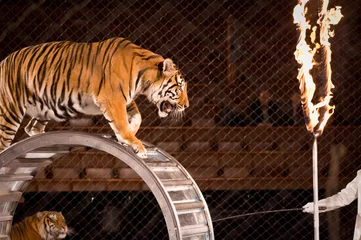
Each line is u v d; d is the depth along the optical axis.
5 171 8.48
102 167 11.95
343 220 11.67
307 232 11.86
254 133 12.44
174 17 13.30
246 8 13.50
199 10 13.54
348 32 12.75
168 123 12.63
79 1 13.21
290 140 12.35
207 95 13.09
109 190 11.73
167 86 8.33
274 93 13.11
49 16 12.24
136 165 7.57
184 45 13.50
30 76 8.40
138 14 13.34
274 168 12.20
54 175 11.83
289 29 13.34
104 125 12.36
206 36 13.59
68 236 12.00
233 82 13.27
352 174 11.88
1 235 9.00
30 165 8.67
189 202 8.11
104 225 11.96
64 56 8.30
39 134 7.92
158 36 13.43
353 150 12.06
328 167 12.14
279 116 12.52
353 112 11.96
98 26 13.20
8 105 8.59
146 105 12.53
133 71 8.19
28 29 13.10
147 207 11.91
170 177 8.18
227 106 12.72
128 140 7.97
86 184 11.74
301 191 12.09
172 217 7.45
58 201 12.20
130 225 11.91
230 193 12.07
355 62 12.32
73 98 8.22
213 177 12.21
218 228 11.95
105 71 8.10
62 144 7.91
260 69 13.34
